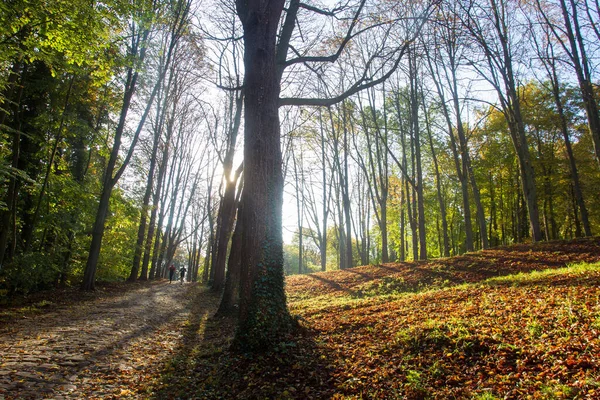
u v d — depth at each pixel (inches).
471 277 537.0
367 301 424.8
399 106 905.5
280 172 291.9
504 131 1079.6
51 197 637.3
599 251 488.7
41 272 531.5
